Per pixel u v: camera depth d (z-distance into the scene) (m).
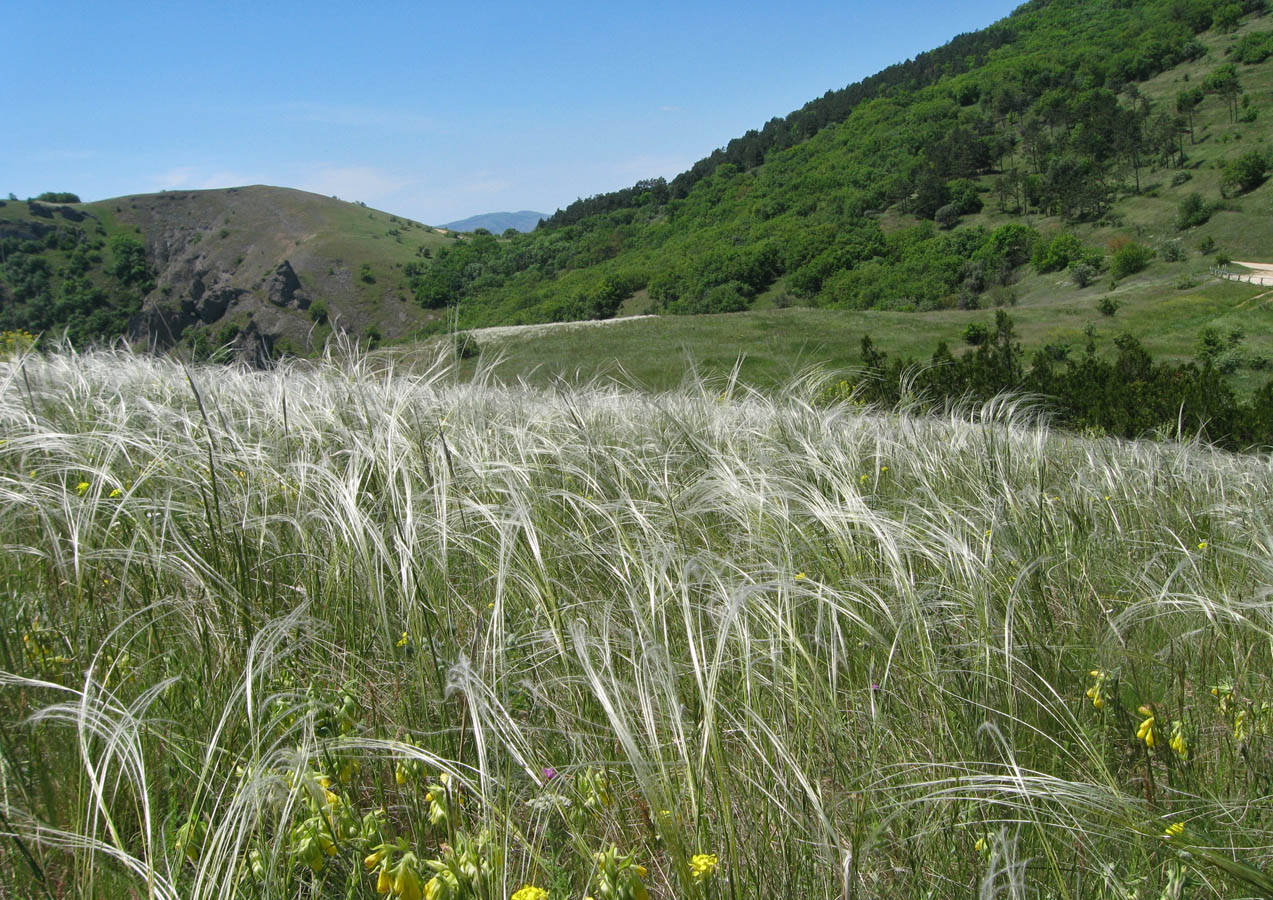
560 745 2.03
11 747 1.70
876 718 2.03
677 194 171.12
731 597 2.06
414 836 1.73
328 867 1.64
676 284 105.44
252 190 133.62
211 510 2.66
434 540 2.60
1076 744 2.20
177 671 2.07
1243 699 2.43
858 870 1.68
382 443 3.26
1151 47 150.25
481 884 1.42
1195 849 1.57
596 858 1.47
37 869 1.43
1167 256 74.50
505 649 2.00
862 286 98.38
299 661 2.16
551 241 147.12
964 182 122.25
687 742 1.77
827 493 3.58
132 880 1.56
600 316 101.12
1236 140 108.19
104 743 1.79
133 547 2.29
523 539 2.50
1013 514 3.49
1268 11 151.88
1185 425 13.10
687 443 4.36
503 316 94.56
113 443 2.99
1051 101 140.88
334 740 1.69
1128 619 2.70
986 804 1.91
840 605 2.26
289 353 5.77
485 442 3.80
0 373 4.23
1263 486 4.88
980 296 84.56
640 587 2.48
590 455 3.88
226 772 1.77
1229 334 41.09
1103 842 1.87
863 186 134.00
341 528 2.43
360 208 150.88
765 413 5.33
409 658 2.14
